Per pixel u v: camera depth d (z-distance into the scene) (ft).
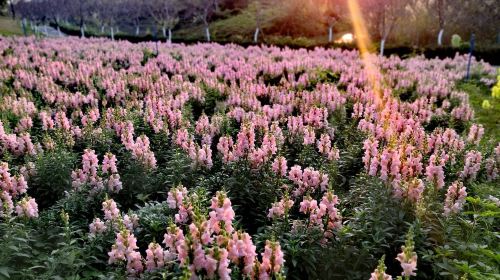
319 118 45.75
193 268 18.15
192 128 47.96
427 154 41.29
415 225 25.07
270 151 33.45
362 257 23.88
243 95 59.93
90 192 30.94
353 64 100.73
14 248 23.40
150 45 147.33
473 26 179.73
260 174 32.99
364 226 25.35
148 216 27.61
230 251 18.38
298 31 214.69
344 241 24.57
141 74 80.59
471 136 43.80
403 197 27.55
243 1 287.89
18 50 112.98
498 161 38.75
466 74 99.91
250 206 31.14
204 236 18.53
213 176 34.63
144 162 35.60
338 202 27.86
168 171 37.11
